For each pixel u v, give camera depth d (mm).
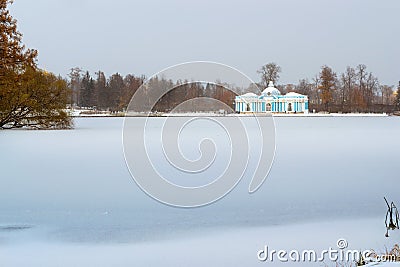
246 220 14188
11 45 35688
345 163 26422
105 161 26188
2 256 11094
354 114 94062
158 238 12461
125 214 14898
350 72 94938
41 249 11609
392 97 103062
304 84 97438
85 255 11180
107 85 87000
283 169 24047
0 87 37375
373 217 14719
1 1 35312
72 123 50312
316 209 15625
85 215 14797
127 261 10836
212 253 11414
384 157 28953
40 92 44094
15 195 17625
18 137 39250
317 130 50656
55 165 24875
